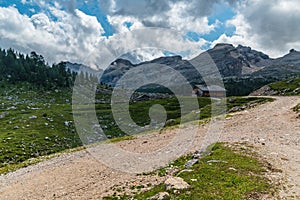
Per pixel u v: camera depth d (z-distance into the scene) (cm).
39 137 6969
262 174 1780
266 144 2712
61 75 18162
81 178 2442
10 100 13862
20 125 7931
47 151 6122
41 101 14525
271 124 3988
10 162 5272
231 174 1738
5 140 6512
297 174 1800
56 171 2903
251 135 3278
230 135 3397
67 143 6931
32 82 17212
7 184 2756
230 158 2139
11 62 18438
